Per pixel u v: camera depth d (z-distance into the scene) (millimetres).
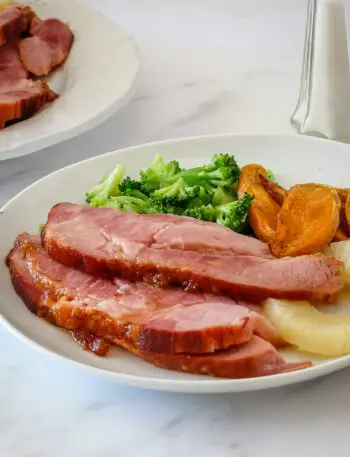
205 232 638
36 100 776
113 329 573
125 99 803
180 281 602
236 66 916
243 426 544
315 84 790
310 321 571
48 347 574
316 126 798
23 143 736
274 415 549
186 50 948
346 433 539
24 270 621
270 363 551
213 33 979
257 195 669
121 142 802
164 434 543
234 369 549
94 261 610
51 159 781
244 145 742
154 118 835
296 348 572
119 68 843
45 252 633
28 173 764
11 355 594
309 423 544
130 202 685
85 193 708
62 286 603
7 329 600
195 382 535
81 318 580
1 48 860
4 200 733
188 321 560
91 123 771
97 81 826
